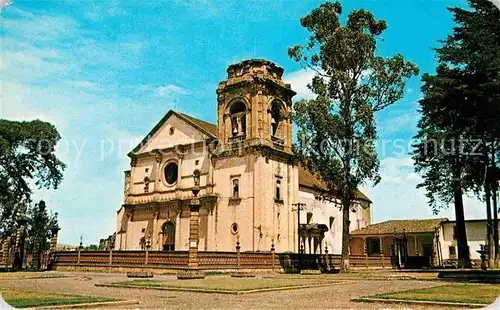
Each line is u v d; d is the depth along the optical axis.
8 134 45.22
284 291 19.61
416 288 20.30
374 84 40.72
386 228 69.44
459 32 31.80
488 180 35.41
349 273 38.50
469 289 18.52
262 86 50.44
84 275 33.16
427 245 67.38
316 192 60.75
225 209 49.69
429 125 40.09
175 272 35.19
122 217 58.62
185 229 52.12
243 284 22.27
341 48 40.56
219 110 52.72
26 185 47.44
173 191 54.31
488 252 41.81
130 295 17.41
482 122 28.62
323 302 15.06
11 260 45.50
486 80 27.61
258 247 46.38
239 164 49.78
